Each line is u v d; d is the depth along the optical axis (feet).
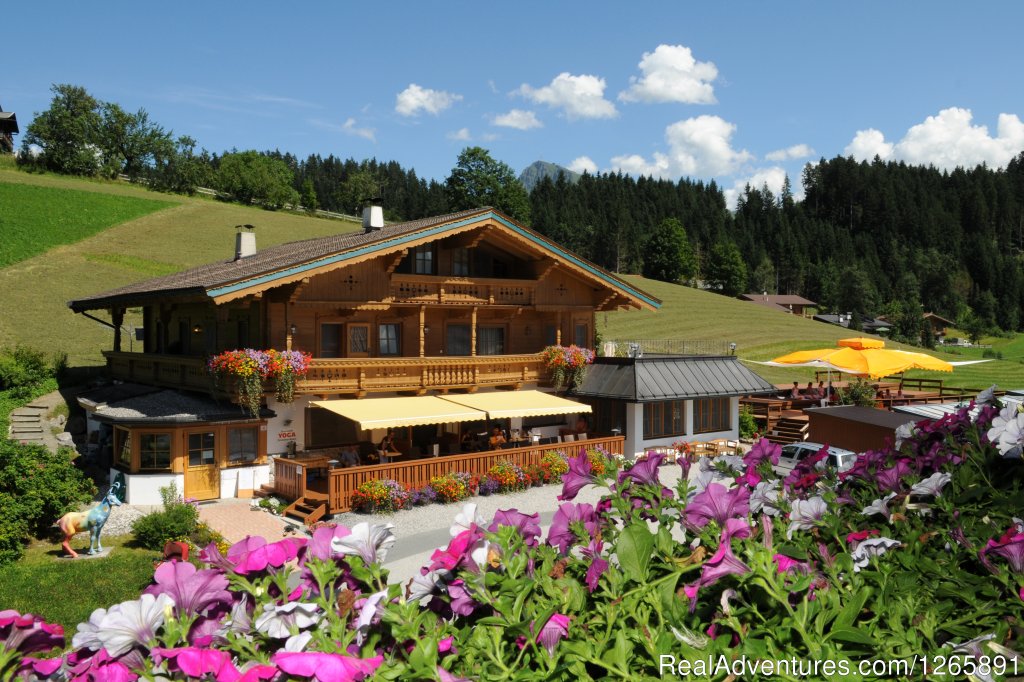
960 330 584.40
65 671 7.61
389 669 7.22
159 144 437.99
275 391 76.89
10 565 54.75
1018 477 12.65
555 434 103.91
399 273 89.61
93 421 94.38
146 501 73.72
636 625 8.23
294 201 483.10
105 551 59.00
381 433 88.74
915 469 13.24
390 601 7.83
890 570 9.64
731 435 109.29
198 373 82.17
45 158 407.44
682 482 10.65
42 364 117.60
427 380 87.66
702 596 8.73
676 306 344.90
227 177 451.94
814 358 107.55
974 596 9.32
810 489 12.86
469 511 9.30
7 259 202.80
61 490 61.00
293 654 6.93
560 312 104.94
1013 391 71.00
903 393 141.49
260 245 290.97
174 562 7.98
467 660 7.70
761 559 8.13
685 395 99.14
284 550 8.44
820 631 7.75
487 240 99.71
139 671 7.36
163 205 321.32
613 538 10.14
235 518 69.21
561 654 7.52
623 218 601.62
